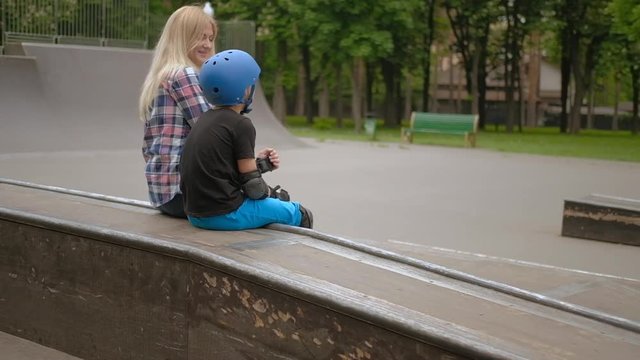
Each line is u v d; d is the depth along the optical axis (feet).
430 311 9.20
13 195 15.61
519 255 22.79
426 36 123.75
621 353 8.30
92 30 65.77
